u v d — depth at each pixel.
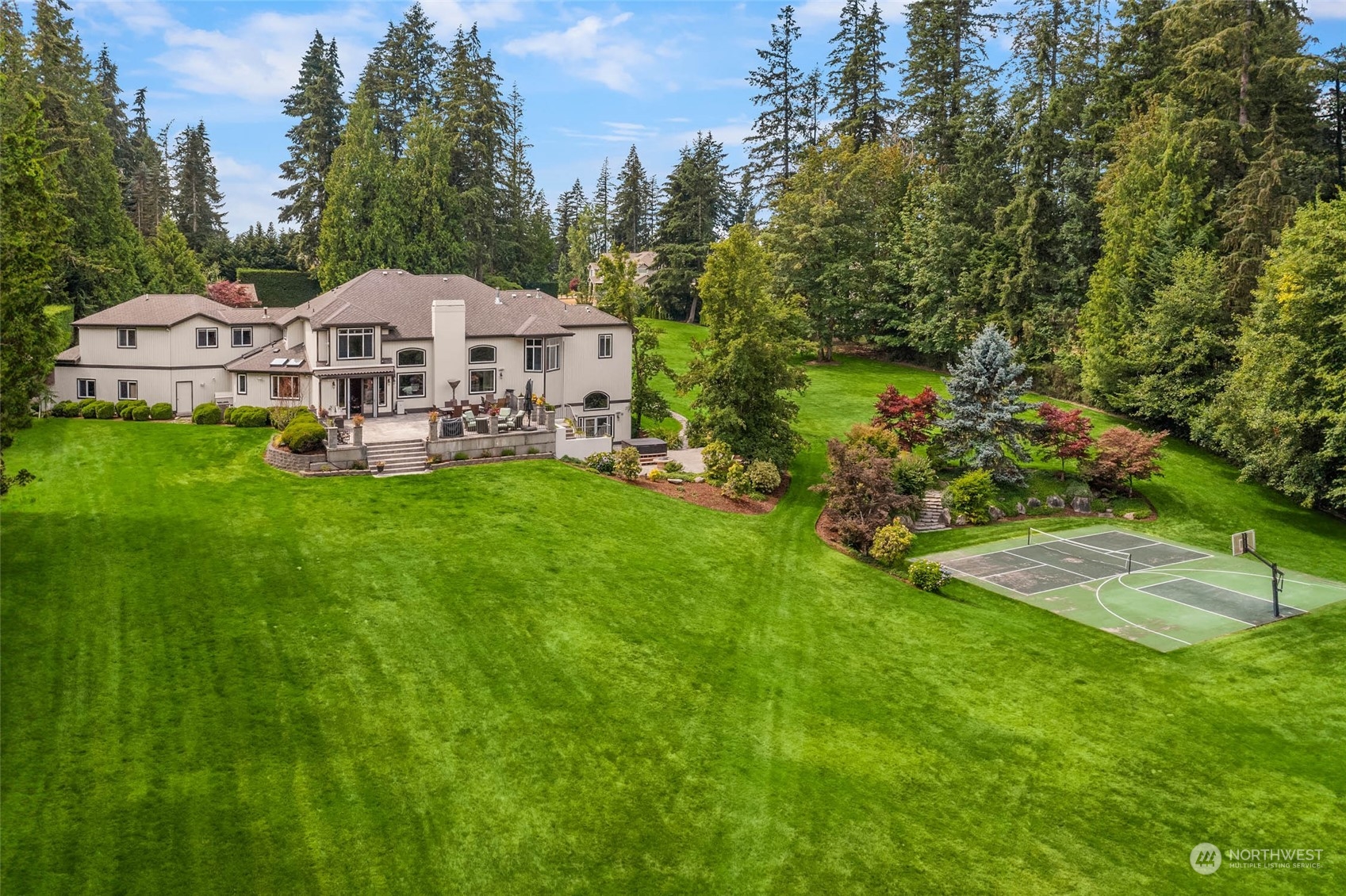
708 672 25.09
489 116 92.25
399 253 80.25
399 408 46.66
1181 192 55.69
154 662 22.23
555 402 50.25
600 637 26.17
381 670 23.08
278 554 28.81
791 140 97.44
